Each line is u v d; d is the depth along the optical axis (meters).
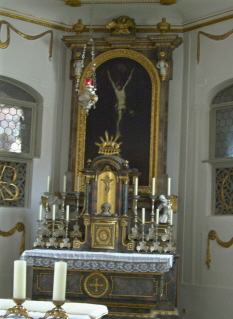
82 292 8.67
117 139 10.53
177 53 10.83
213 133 10.40
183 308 10.05
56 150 10.77
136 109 10.55
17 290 4.65
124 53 10.70
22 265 4.68
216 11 10.39
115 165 9.41
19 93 10.73
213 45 10.42
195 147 10.38
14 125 10.61
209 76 10.41
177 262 9.51
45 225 9.49
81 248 9.17
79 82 10.75
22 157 10.51
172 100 10.71
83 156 10.56
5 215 10.14
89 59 10.83
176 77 10.77
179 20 10.88
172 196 10.20
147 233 9.56
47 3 10.61
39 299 8.77
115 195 9.41
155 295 8.52
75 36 10.66
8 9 10.50
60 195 10.35
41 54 10.80
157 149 10.34
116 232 9.16
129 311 8.62
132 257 8.52
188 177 10.38
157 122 10.39
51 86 10.86
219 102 10.46
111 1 10.56
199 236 10.09
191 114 10.52
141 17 10.92
